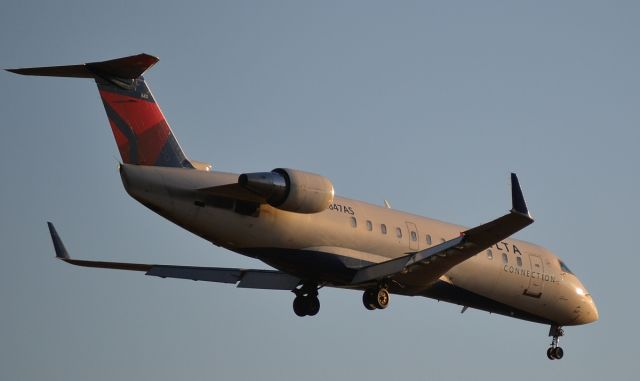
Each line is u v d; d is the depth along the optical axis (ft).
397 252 289.94
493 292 315.99
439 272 280.10
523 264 320.50
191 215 254.27
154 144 254.27
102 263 283.79
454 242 260.42
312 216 271.90
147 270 288.10
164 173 251.60
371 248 284.61
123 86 250.78
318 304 293.23
